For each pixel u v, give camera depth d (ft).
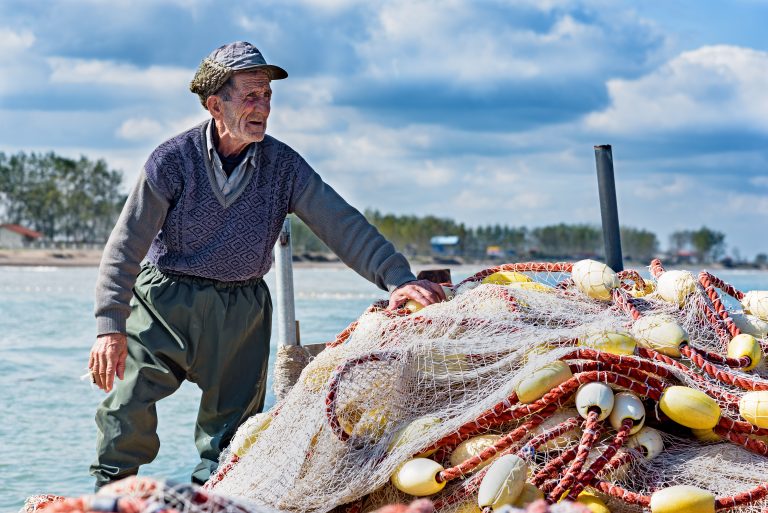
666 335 11.53
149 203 13.93
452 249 489.26
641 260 438.40
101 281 13.82
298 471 10.96
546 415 10.50
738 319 13.30
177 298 14.40
